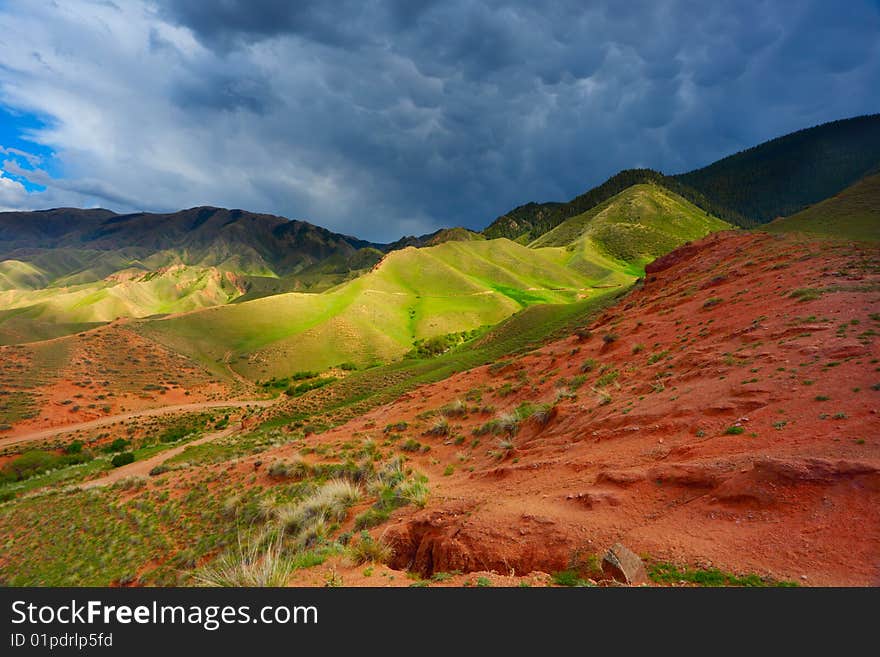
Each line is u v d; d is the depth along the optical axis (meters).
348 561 7.13
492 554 7.06
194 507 22.34
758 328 14.08
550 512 7.66
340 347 133.88
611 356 19.19
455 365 51.62
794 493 6.09
